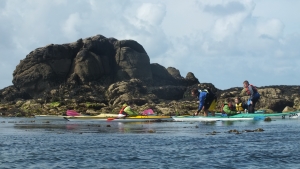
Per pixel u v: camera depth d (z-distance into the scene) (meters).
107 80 75.38
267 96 59.66
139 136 23.12
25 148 18.28
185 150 17.42
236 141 20.25
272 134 23.62
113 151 17.27
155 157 15.84
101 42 77.44
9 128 31.56
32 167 14.11
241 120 39.12
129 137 22.61
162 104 61.62
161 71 81.19
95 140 21.23
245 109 42.28
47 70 73.06
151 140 20.94
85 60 73.94
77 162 14.95
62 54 74.62
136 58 77.81
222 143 19.53
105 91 70.12
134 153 16.75
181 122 37.94
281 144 19.14
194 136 22.72
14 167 14.10
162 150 17.45
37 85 72.88
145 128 29.95
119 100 64.06
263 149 17.59
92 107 60.78
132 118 41.84
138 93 67.25
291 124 32.78
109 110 59.72
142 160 15.27
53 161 15.15
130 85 67.81
